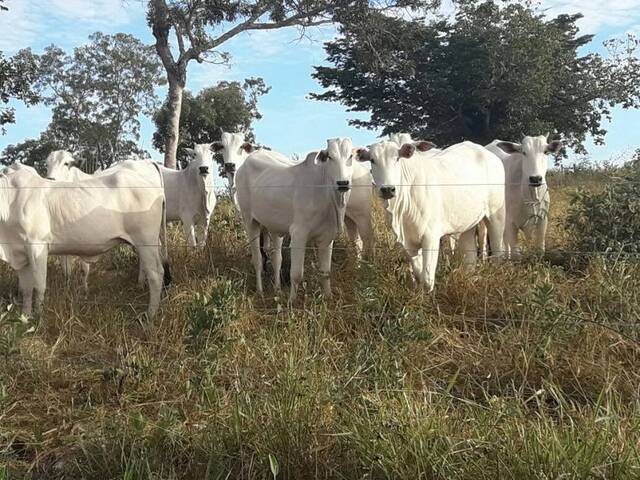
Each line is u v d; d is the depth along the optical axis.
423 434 3.59
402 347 4.96
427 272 6.57
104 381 4.97
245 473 3.62
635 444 3.45
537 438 3.44
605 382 4.43
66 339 5.91
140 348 5.36
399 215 6.61
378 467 3.47
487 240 8.89
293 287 7.04
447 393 4.20
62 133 41.16
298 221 7.11
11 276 8.12
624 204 7.16
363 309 5.73
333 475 3.60
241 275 8.27
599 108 30.42
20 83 18.25
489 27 27.92
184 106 32.56
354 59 29.14
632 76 29.66
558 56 29.30
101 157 41.34
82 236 6.79
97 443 3.95
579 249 7.17
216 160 14.73
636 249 6.76
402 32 23.84
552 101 29.42
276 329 5.40
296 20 21.83
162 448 3.86
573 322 5.16
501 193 8.10
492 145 9.77
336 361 4.98
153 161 8.98
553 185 15.69
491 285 6.22
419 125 31.95
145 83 41.03
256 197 7.75
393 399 4.09
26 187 6.73
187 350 5.29
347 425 3.84
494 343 5.15
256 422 3.87
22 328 5.22
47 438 4.21
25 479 3.75
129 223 6.90
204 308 5.36
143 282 8.20
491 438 3.58
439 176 7.10
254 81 35.50
